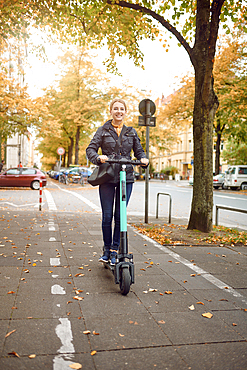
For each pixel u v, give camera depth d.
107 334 2.74
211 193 7.52
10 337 2.62
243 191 28.19
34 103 23.09
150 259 5.10
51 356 2.39
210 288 3.94
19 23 10.87
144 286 3.92
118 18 9.68
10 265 4.54
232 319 3.12
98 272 4.36
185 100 25.06
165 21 7.76
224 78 21.27
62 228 7.42
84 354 2.44
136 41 10.44
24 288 3.69
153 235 6.82
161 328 2.88
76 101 29.92
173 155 69.00
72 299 3.44
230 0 9.12
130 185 4.04
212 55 7.20
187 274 4.43
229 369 2.33
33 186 22.81
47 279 4.02
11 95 22.06
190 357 2.46
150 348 2.56
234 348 2.60
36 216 9.19
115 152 4.04
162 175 56.81
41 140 45.16
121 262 3.66
